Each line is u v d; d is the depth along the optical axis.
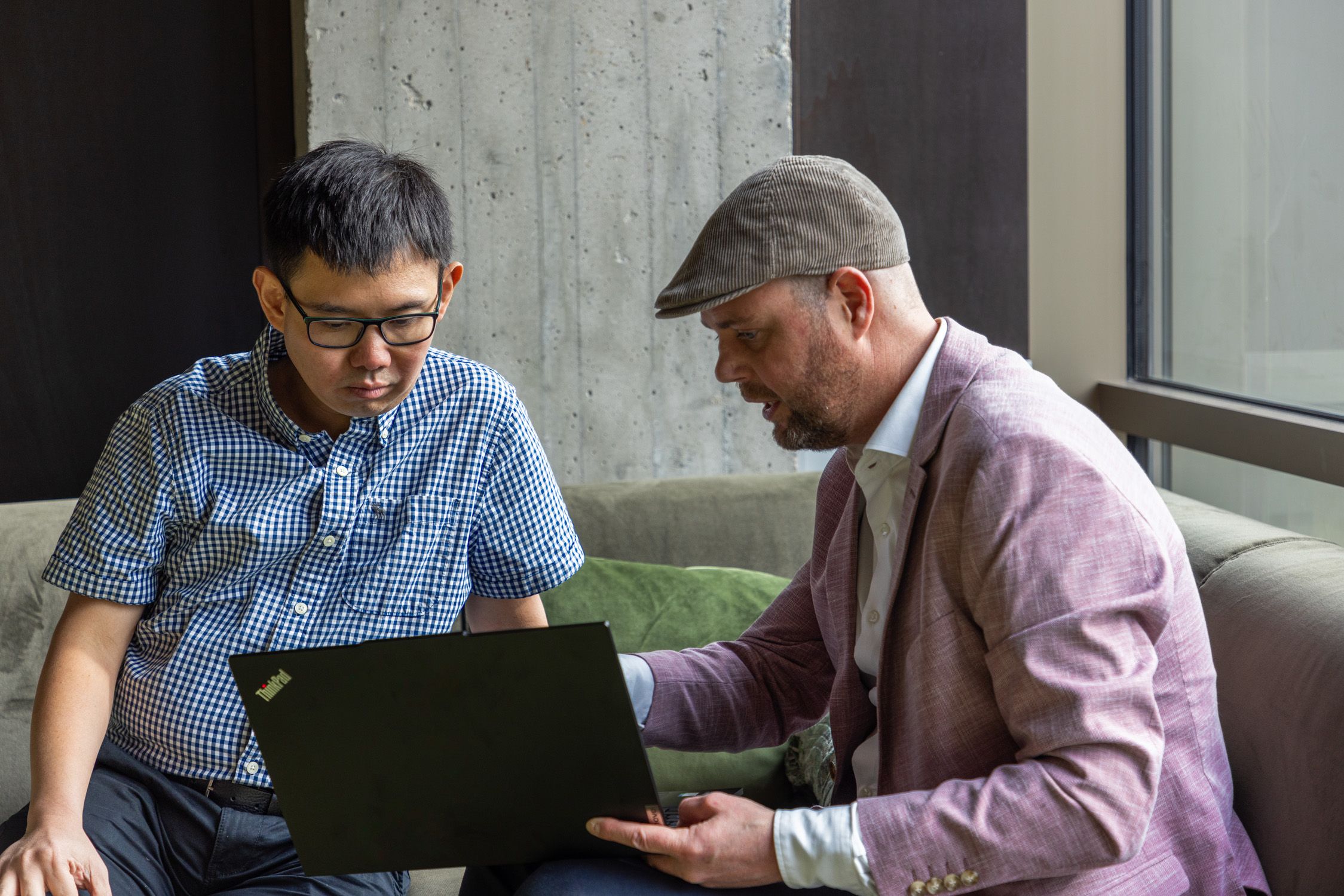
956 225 2.34
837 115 2.28
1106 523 0.96
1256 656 1.25
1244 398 2.04
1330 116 1.79
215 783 1.25
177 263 2.18
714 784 1.59
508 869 1.18
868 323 1.07
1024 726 0.94
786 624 1.31
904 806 0.96
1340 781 1.09
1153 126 2.30
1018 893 0.97
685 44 2.15
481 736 0.98
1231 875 1.06
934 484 1.05
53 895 1.04
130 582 1.25
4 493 2.16
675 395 2.23
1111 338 2.39
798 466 2.29
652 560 1.92
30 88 2.08
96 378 2.17
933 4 2.28
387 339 1.15
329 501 1.26
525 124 2.13
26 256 2.12
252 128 2.18
